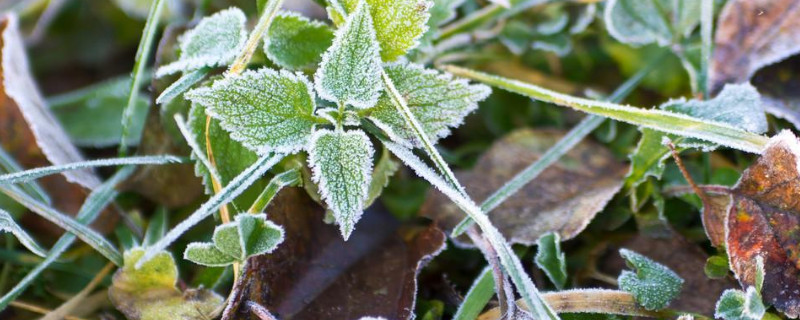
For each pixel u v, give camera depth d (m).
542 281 0.44
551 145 0.47
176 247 0.46
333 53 0.40
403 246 0.45
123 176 0.46
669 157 0.46
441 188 0.41
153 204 0.47
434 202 0.45
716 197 0.43
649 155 0.44
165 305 0.43
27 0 0.53
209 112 0.40
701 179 0.46
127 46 0.56
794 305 0.41
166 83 0.45
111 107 0.50
